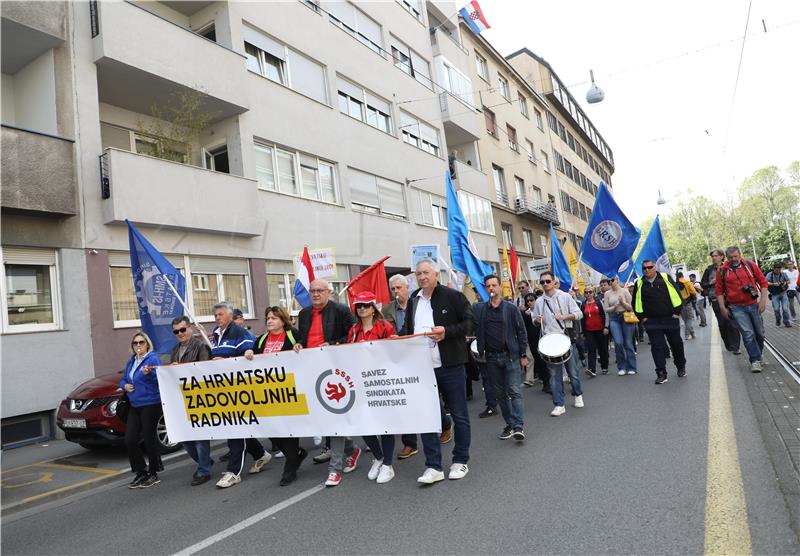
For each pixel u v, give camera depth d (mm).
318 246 15930
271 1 15789
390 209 19875
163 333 8141
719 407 6551
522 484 4652
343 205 17281
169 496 5637
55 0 10547
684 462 4738
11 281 9539
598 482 4488
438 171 23125
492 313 6402
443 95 24750
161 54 11891
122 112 13078
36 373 9445
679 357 8984
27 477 6980
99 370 10328
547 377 9391
